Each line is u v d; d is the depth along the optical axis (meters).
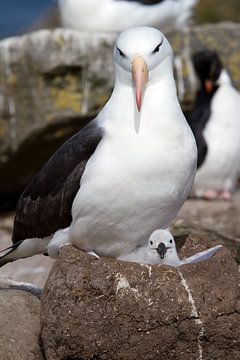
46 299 11.77
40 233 13.04
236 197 21.75
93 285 11.39
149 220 12.34
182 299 11.32
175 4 22.66
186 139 12.16
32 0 55.62
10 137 21.86
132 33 12.27
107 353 11.46
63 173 12.42
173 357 11.51
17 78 21.67
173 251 12.21
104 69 21.38
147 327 11.35
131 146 11.95
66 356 11.56
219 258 11.78
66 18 22.44
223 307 11.38
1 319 12.52
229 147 21.14
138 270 11.41
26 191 13.12
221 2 38.47
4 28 49.25
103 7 21.92
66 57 21.27
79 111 21.38
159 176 11.98
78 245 12.73
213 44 22.59
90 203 12.11
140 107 11.92
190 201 21.05
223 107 21.17
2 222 21.05
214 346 11.49
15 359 12.18
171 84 12.30
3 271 16.20
